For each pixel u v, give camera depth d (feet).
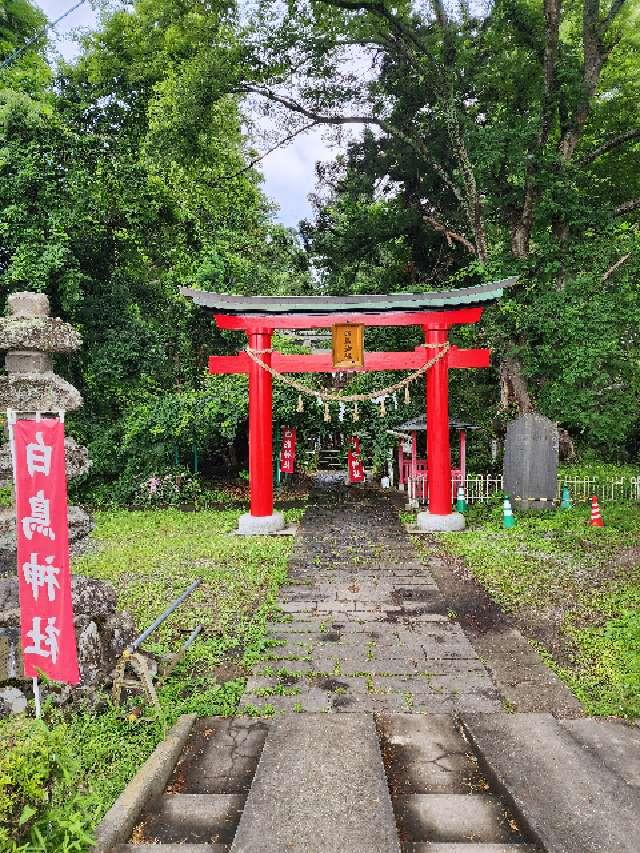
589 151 61.67
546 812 13.28
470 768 15.98
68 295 49.78
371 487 66.85
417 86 60.03
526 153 51.55
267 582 32.81
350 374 77.00
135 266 60.29
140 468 56.54
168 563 36.19
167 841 13.29
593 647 23.77
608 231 53.01
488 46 57.21
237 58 56.18
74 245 52.16
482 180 54.80
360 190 66.33
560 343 50.34
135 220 54.03
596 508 44.62
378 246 71.00
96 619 21.01
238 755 16.79
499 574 33.65
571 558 36.19
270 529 45.34
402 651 23.85
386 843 12.23
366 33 57.21
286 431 67.00
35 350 20.62
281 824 12.87
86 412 57.21
